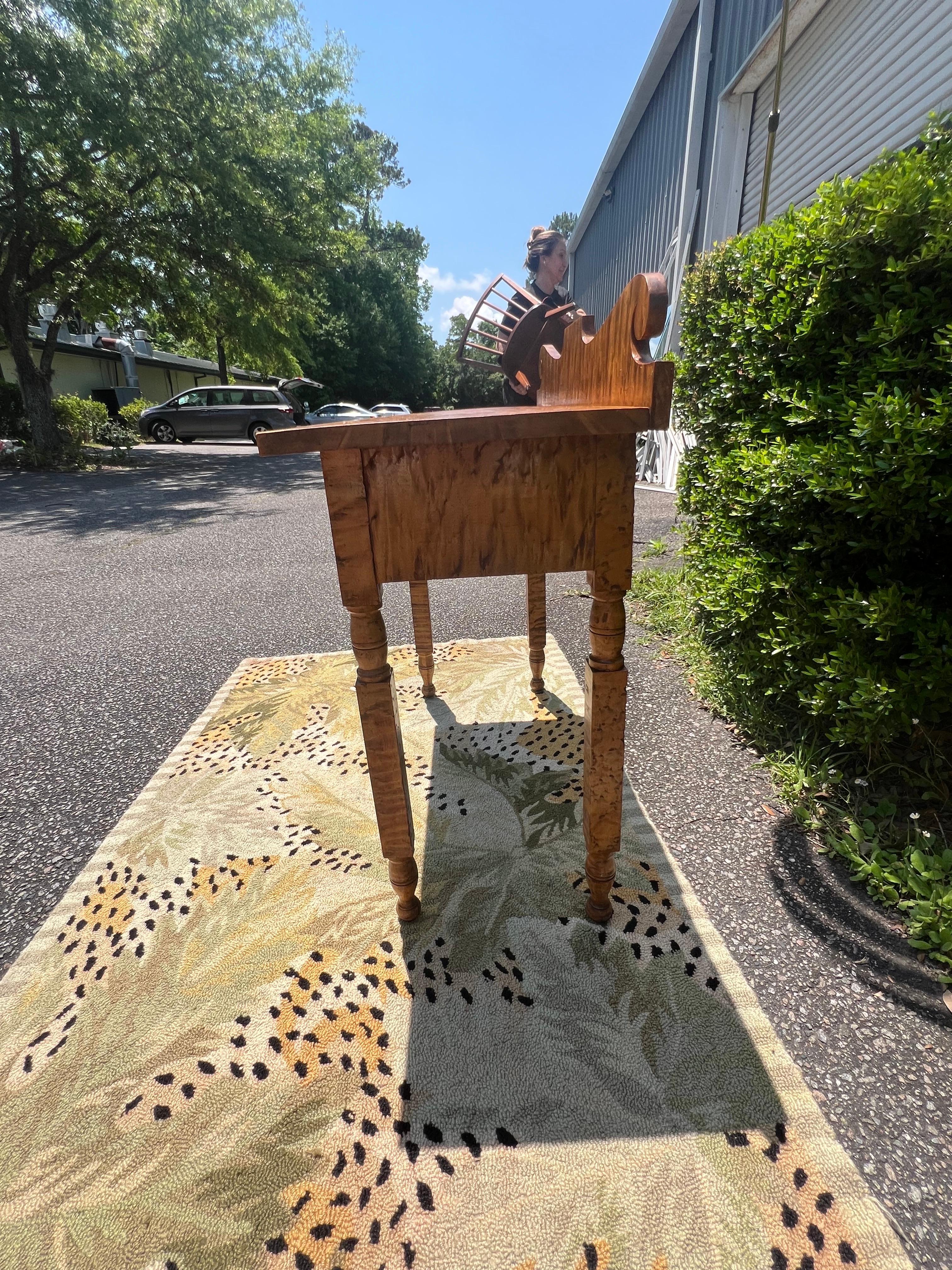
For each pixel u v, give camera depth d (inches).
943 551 61.4
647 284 34.1
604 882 46.5
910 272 58.0
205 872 54.7
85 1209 31.8
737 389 80.4
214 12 366.9
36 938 48.5
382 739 42.2
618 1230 30.0
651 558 143.5
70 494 299.6
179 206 409.1
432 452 35.9
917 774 59.3
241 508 262.8
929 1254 28.7
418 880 48.7
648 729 74.9
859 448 58.6
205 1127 35.1
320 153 464.4
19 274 379.9
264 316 479.2
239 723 81.0
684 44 241.9
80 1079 37.8
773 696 73.9
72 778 71.1
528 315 95.7
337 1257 29.6
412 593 79.9
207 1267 29.5
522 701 83.4
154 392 879.1
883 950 44.8
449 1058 38.3
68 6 319.6
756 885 51.1
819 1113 34.6
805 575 65.6
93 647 111.7
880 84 132.6
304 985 43.6
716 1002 41.1
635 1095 35.8
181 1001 42.8
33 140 322.0
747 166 202.1
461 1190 31.8
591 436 35.9
